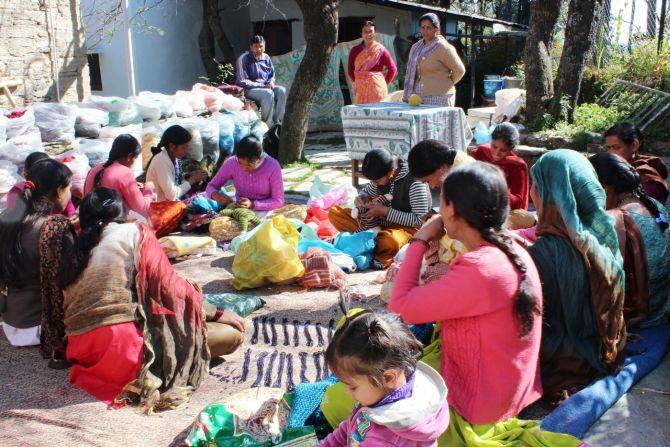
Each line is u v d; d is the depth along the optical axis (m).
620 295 3.21
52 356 3.84
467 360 2.64
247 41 16.94
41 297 3.84
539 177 3.22
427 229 2.82
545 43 9.40
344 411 2.79
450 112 7.57
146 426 3.20
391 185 5.27
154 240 3.54
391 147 7.44
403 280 2.73
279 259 4.79
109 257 3.39
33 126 6.40
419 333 3.42
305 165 9.92
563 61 9.30
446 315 2.54
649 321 3.89
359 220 5.48
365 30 9.98
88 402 3.41
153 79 13.76
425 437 2.04
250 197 6.27
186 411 3.35
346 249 5.26
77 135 7.13
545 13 9.23
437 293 2.54
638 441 2.91
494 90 16.17
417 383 2.11
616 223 3.63
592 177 3.18
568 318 3.19
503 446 2.59
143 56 13.39
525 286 2.55
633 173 3.80
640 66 11.61
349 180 8.80
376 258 5.31
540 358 3.23
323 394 2.91
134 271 3.45
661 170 4.70
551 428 2.92
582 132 8.70
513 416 2.78
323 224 5.82
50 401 3.42
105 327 3.37
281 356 3.90
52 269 3.71
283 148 10.11
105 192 3.51
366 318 1.98
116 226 3.47
